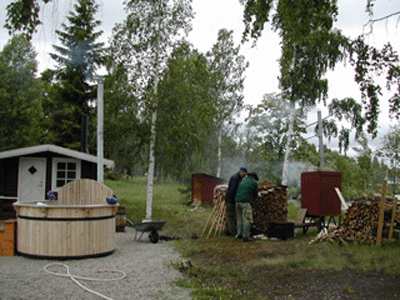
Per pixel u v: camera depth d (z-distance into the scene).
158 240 9.45
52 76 21.50
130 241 9.58
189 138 14.95
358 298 4.74
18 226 7.39
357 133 20.48
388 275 5.52
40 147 13.49
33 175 13.89
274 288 5.24
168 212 16.50
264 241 8.84
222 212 10.55
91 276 5.89
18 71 33.06
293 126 21.62
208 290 5.09
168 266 6.58
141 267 6.51
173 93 14.62
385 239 7.71
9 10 6.09
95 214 7.34
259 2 7.12
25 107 32.47
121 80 14.73
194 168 27.52
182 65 14.70
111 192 8.36
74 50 20.95
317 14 6.81
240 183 9.23
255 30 7.36
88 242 7.25
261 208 10.59
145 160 15.45
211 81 17.53
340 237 8.02
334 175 9.91
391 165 27.02
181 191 23.83
